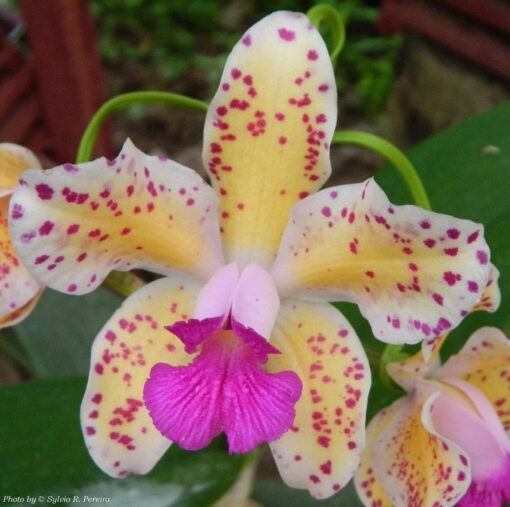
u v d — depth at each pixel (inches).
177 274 9.4
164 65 30.3
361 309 9.2
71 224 8.6
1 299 9.7
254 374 9.1
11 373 19.1
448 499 9.1
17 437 10.7
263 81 8.8
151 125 27.7
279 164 9.1
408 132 24.7
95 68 20.8
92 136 9.8
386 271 8.8
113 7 31.9
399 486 9.5
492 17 20.5
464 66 22.2
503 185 11.5
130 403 9.2
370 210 8.5
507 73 21.0
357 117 28.2
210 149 9.0
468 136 11.9
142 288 9.3
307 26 8.7
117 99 9.7
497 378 9.7
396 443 9.5
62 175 8.3
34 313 13.4
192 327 8.9
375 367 9.9
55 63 19.7
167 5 31.8
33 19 19.0
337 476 9.2
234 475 10.7
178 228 9.1
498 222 11.3
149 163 8.7
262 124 8.9
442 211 11.4
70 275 8.9
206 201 9.0
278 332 9.4
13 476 10.4
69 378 11.4
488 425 9.4
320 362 9.3
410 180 9.3
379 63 29.0
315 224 8.9
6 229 9.8
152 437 9.2
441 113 23.1
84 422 9.1
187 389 9.0
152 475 10.6
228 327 9.2
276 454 9.3
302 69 8.7
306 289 9.3
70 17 19.0
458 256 8.3
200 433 8.9
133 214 8.9
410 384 9.5
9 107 20.0
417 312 8.7
